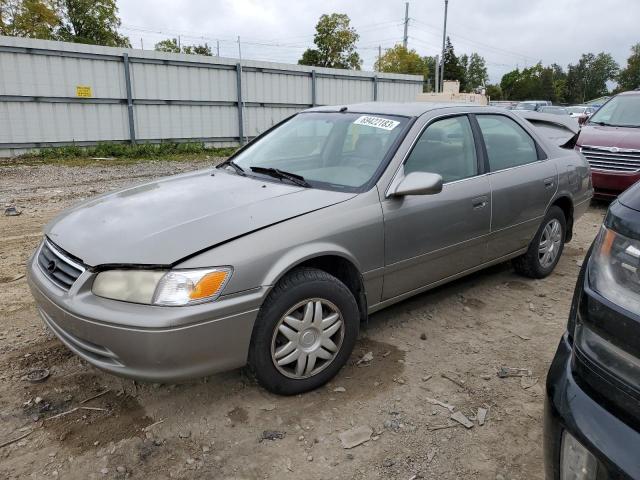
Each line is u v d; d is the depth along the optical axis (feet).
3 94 46.47
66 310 8.47
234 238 8.71
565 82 369.71
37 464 7.99
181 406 9.44
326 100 69.56
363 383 10.23
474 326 12.76
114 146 52.06
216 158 53.21
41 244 10.52
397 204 10.93
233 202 9.99
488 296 14.60
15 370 10.45
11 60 46.34
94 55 50.88
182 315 7.97
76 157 49.42
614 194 25.82
